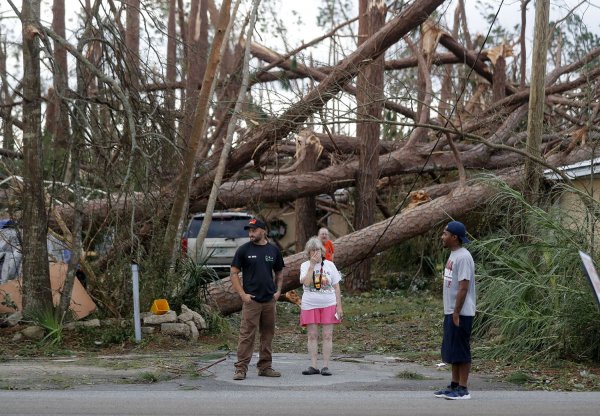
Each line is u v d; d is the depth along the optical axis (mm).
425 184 21891
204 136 18281
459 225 7969
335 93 16281
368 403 7520
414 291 20031
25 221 11875
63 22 22781
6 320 11641
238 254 9234
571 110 23734
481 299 12305
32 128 11898
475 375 9656
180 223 13555
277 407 7242
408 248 21156
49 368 9531
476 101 25406
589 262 5043
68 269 11906
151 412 6930
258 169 18016
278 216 25422
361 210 19812
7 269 13211
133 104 12789
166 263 12984
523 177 14656
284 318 16016
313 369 9516
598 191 14727
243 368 9047
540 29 13992
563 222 12117
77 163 12070
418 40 21453
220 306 14578
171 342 11875
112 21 12766
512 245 12281
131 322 11930
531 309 11016
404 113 21641
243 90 15727
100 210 14016
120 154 12883
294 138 19406
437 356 11203
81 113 11742
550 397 8000
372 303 18156
